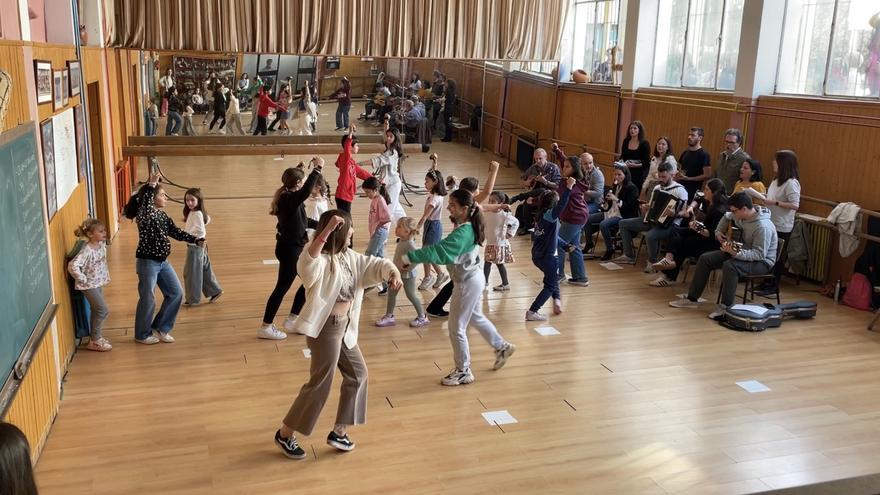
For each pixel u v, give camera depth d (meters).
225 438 4.76
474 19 12.29
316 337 4.27
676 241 8.48
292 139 12.14
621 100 12.26
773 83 9.38
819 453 4.76
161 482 4.22
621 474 4.45
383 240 7.58
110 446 4.62
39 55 5.26
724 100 9.96
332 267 4.21
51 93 5.54
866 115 7.90
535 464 4.53
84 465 4.38
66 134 6.11
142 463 4.43
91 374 5.69
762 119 9.30
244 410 5.16
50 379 4.87
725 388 5.74
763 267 7.29
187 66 11.70
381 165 9.79
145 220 6.14
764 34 9.15
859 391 5.73
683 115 10.84
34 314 4.45
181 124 11.84
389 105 12.96
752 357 6.39
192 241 6.43
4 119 3.98
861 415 5.31
